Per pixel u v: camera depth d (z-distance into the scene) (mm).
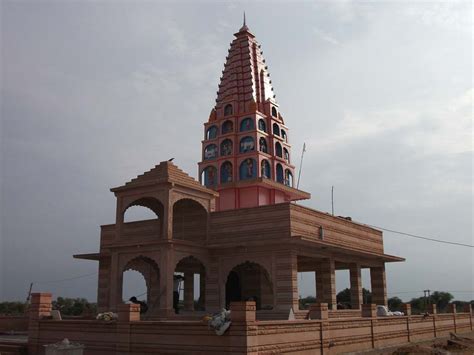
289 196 43312
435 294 82812
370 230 38688
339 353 23734
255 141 41000
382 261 39812
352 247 35438
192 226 32906
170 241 28297
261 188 40156
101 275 36594
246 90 43781
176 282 35938
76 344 20375
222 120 43156
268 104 43750
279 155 43125
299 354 20672
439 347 29828
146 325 20719
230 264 30688
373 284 40062
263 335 18859
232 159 41250
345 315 32312
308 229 30828
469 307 45375
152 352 20297
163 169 29656
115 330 21797
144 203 32281
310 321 21766
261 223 30156
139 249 29438
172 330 19922
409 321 32188
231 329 18219
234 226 31125
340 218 34812
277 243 28422
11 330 36469
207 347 18828
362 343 26078
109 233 36500
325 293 32406
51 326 24438
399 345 29609
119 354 21219
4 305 64188
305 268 39562
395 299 73438
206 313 29516
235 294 36625
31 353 24734
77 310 56875
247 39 45719
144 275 35906
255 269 36406
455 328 40094
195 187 30875
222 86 45312
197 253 30391
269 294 32656
